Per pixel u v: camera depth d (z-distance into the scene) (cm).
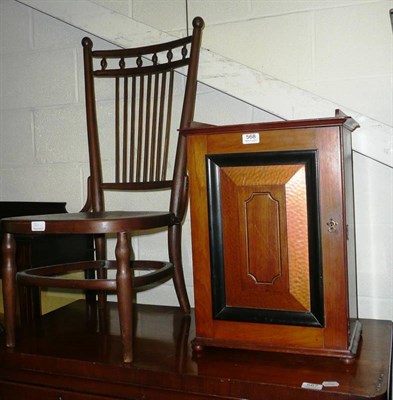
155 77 147
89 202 151
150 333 126
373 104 137
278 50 145
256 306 106
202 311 110
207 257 109
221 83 147
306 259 102
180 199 137
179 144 137
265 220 104
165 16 157
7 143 180
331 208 99
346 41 139
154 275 116
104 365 104
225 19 150
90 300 162
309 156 100
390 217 136
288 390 90
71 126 171
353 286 116
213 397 95
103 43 165
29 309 139
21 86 177
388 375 95
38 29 174
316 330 102
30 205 172
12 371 113
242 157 105
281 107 142
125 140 151
